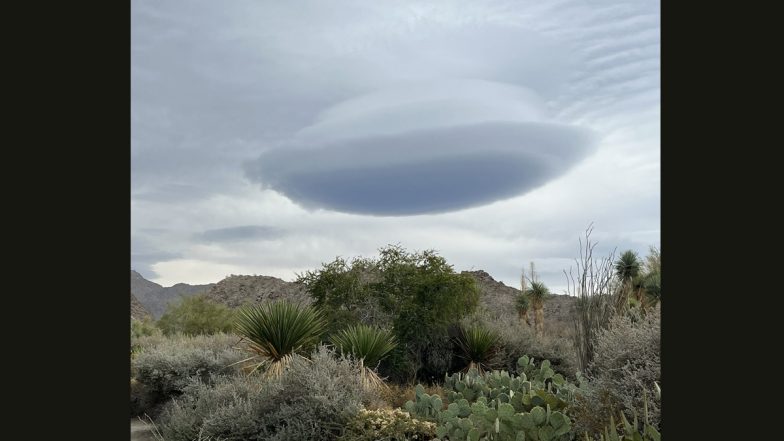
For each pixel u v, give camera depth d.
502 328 12.27
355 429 5.89
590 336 7.93
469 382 7.86
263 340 8.71
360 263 12.69
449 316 11.81
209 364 9.84
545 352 11.18
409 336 11.45
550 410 5.13
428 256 12.54
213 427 6.07
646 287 12.75
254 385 7.12
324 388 6.40
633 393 4.73
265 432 5.96
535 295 18.30
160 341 14.22
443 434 5.46
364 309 12.03
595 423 4.85
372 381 8.11
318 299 12.32
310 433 5.91
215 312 19.33
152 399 9.53
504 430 5.00
